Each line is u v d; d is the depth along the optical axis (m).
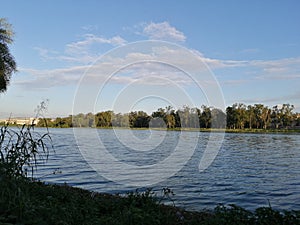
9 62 18.05
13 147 4.41
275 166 18.05
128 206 5.11
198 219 4.81
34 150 4.58
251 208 7.90
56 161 15.20
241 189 10.32
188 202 7.90
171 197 8.30
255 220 4.38
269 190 10.35
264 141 47.25
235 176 13.45
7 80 18.23
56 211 3.96
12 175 4.14
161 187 9.52
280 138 55.69
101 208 5.04
